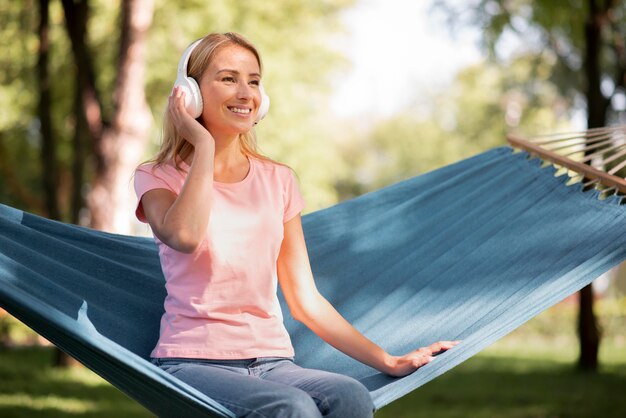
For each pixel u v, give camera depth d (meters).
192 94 3.53
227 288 3.43
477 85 35.66
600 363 16.03
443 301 4.20
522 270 4.14
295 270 3.68
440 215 4.61
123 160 12.84
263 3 19.48
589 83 13.98
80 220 14.81
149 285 3.93
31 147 22.58
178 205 3.28
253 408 3.08
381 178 53.03
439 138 50.12
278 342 3.47
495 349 20.94
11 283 3.44
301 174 20.66
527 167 4.74
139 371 3.03
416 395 12.98
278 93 19.88
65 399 11.59
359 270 4.45
